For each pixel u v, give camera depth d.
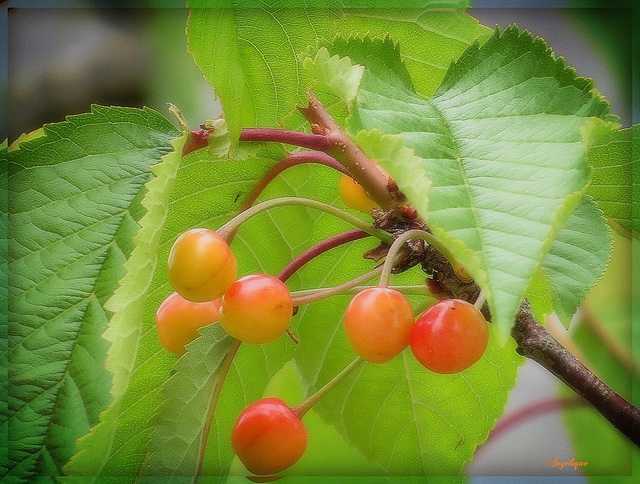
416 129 0.37
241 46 0.43
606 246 0.43
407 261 0.42
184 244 0.40
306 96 0.44
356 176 0.43
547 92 0.38
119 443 0.44
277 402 0.43
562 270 0.43
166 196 0.40
